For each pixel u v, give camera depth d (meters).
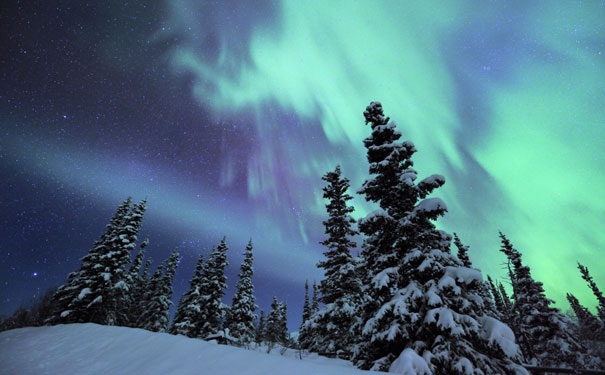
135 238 30.59
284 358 6.45
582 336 36.47
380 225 12.62
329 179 21.81
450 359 9.22
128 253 29.98
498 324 9.83
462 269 10.55
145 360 7.66
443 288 10.09
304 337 24.28
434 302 9.76
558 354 24.11
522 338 26.83
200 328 29.98
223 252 33.91
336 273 19.09
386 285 10.96
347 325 17.48
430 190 12.53
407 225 11.74
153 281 40.03
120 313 32.38
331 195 21.48
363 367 11.70
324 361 16.66
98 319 26.52
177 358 7.26
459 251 26.94
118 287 27.25
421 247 11.80
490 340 9.46
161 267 41.22
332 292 18.86
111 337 10.57
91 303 25.28
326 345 17.98
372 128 14.90
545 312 26.34
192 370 6.38
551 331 25.52
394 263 12.20
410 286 10.75
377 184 13.69
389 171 13.40
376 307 12.43
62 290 26.62
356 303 17.64
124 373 7.13
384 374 5.34
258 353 6.84
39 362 9.19
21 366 8.87
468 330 9.34
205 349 7.50
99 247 28.72
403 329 10.25
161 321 35.72
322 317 17.84
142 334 10.02
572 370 17.12
